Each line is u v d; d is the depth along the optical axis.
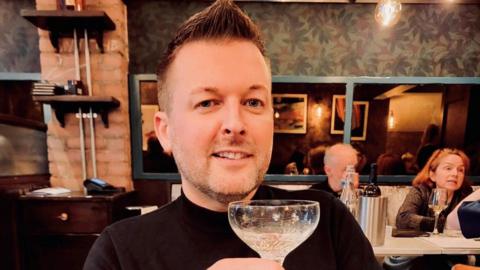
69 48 2.00
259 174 0.49
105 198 1.64
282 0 2.26
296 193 0.71
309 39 2.34
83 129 2.06
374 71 2.35
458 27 2.30
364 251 0.63
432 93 2.35
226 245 0.55
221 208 0.55
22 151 1.84
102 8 2.01
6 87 2.23
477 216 1.18
